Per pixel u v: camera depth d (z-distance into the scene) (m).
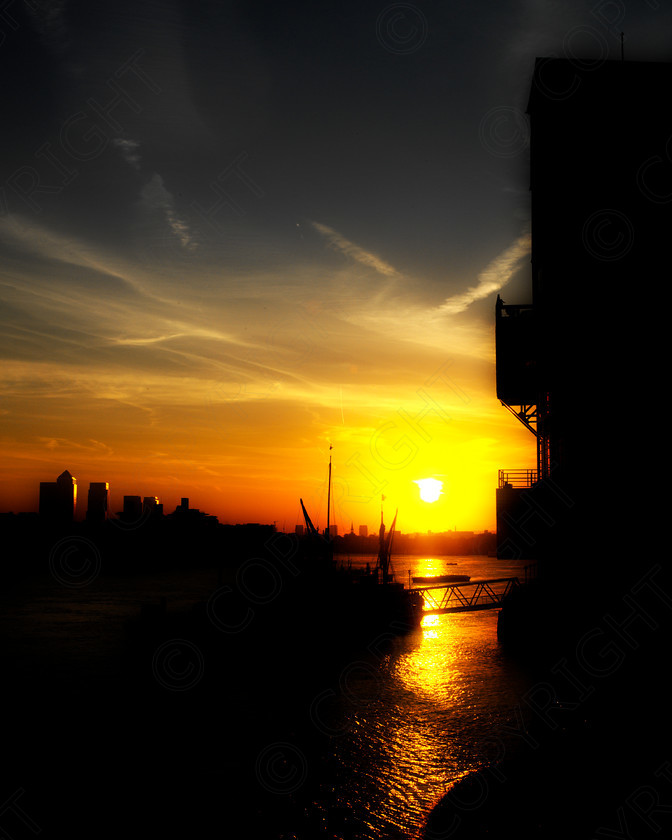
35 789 22.95
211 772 24.44
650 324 32.72
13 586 137.75
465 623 76.25
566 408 35.72
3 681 42.69
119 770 24.95
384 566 74.88
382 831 18.62
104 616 82.94
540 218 41.06
